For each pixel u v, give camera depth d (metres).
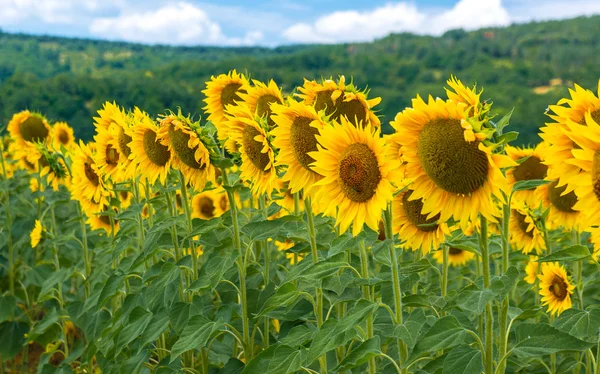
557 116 3.33
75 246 8.76
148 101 65.25
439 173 3.09
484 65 145.50
